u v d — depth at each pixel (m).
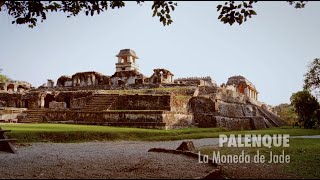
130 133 20.09
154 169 8.60
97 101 34.12
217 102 36.66
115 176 7.50
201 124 33.78
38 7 8.73
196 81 49.22
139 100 32.22
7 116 33.75
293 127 45.75
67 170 8.30
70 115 30.02
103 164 9.41
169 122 27.88
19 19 8.99
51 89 51.91
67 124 26.86
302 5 7.62
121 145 15.96
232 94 45.59
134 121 27.28
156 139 19.88
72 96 40.88
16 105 43.16
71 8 9.10
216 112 35.56
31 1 8.59
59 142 16.47
